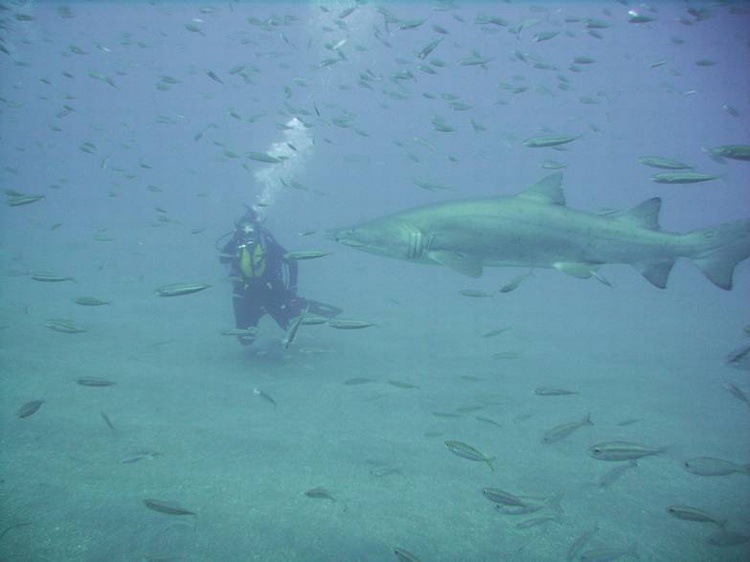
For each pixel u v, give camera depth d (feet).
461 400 11.57
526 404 11.55
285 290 13.69
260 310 13.79
